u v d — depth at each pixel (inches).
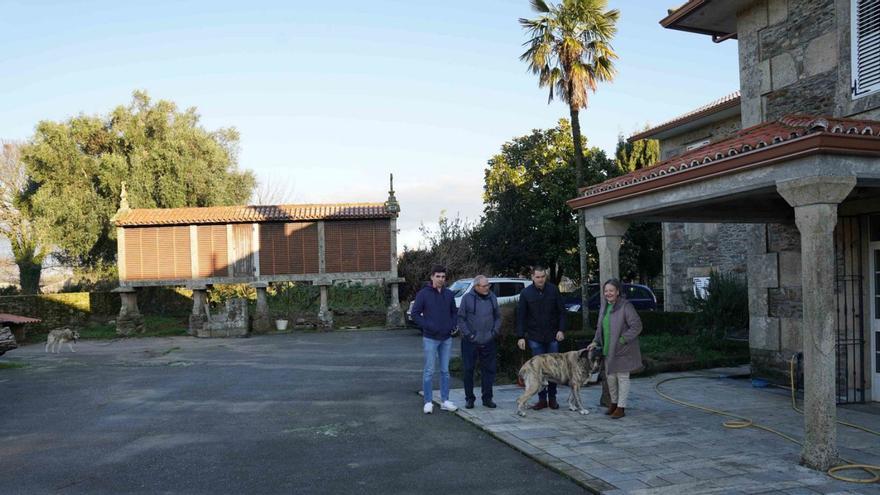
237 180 1298.0
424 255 1128.8
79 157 1139.9
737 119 621.0
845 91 308.0
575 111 616.1
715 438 247.1
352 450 245.1
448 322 317.1
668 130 686.5
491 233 1113.4
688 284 716.7
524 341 313.1
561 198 1078.4
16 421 311.1
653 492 184.2
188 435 275.4
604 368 304.0
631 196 288.8
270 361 554.9
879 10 289.4
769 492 182.9
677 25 410.6
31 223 1127.6
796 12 341.7
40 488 203.5
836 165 196.5
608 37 616.7
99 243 1149.1
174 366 529.7
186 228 863.7
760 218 335.3
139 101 1241.4
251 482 206.8
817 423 203.5
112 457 240.2
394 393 375.6
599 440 247.0
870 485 188.2
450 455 235.1
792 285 354.3
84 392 398.3
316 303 1033.5
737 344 482.0
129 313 859.4
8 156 1223.5
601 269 319.9
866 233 316.8
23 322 688.4
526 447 238.2
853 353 318.3
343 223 878.4
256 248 864.3
